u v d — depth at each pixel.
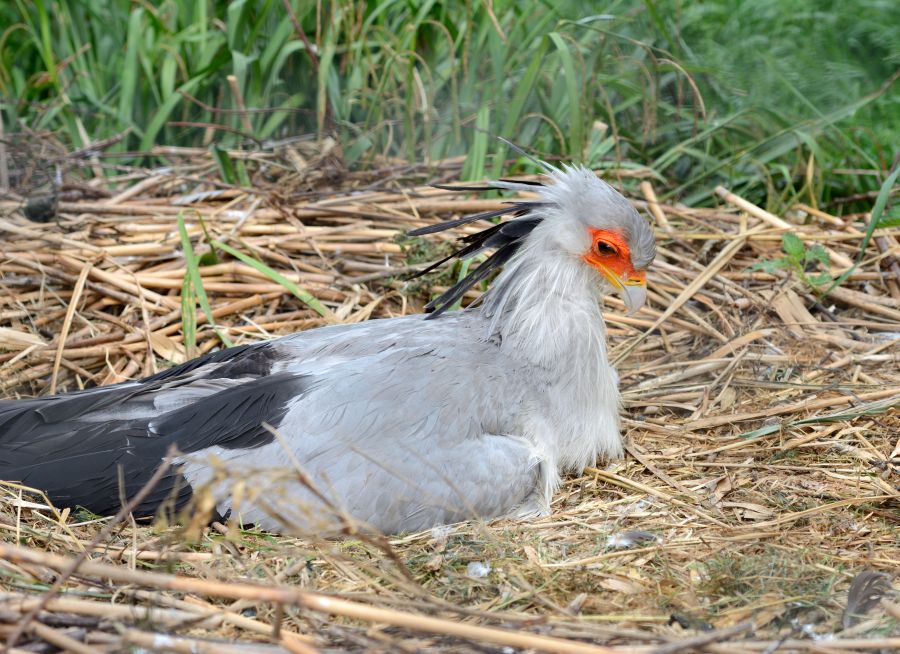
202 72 14.81
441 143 15.19
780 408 10.07
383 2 15.20
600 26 15.36
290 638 6.60
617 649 6.18
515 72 15.25
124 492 8.34
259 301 12.01
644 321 11.81
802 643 6.47
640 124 15.27
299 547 8.02
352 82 15.08
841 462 9.24
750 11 15.97
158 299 11.84
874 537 8.09
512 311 9.24
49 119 14.89
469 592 7.40
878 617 6.91
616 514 8.62
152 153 14.52
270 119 15.27
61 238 12.38
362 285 12.30
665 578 7.58
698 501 8.74
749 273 12.39
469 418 8.59
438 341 9.14
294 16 14.23
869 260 12.38
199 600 7.28
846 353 11.10
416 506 8.28
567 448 9.14
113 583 7.40
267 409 8.57
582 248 9.11
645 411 10.52
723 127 14.61
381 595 7.30
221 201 13.68
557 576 7.58
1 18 16.53
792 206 13.85
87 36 16.22
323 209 13.13
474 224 13.05
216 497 8.07
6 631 6.33
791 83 15.27
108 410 8.91
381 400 8.53
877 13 16.20
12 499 8.29
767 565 7.59
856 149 14.64
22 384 10.84
